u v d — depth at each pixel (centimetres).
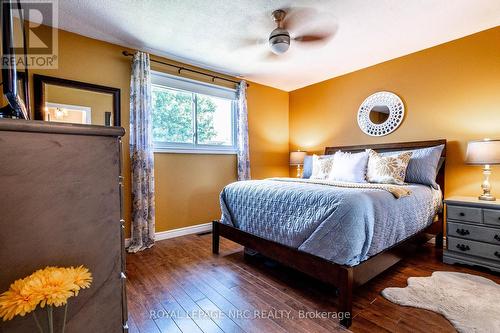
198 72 342
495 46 247
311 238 166
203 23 238
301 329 141
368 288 185
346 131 378
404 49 296
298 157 407
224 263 235
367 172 271
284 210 191
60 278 60
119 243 79
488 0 205
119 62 282
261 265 229
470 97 263
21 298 54
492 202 215
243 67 349
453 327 140
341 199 158
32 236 64
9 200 61
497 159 214
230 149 380
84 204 72
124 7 212
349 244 147
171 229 320
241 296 176
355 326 143
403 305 162
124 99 285
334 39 269
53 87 242
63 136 69
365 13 222
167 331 141
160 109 319
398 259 186
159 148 311
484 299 167
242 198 234
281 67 351
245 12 220
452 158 276
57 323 68
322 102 410
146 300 171
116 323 78
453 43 274
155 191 307
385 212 170
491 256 209
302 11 218
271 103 440
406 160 264
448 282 192
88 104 261
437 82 287
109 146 77
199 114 354
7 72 98
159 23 238
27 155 64
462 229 225
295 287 189
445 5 212
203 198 351
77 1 203
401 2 208
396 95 320
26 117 130
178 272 215
